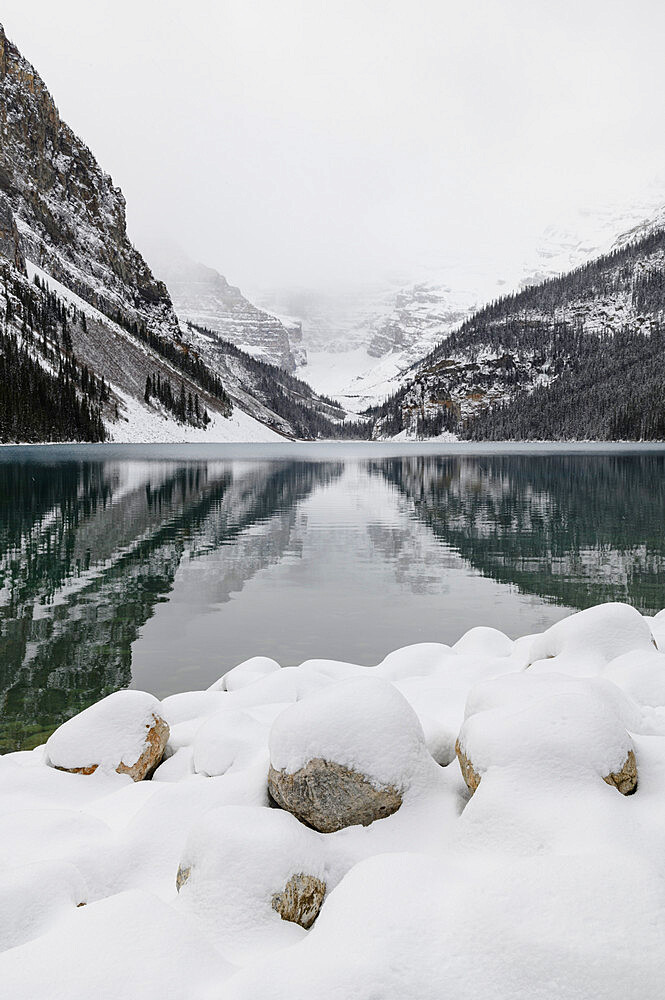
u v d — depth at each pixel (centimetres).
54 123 18812
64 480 3884
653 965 191
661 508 2880
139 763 461
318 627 1135
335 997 196
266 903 264
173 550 1852
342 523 2431
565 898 214
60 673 902
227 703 600
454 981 199
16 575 1520
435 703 552
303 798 336
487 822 292
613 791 304
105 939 227
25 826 356
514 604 1304
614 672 507
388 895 240
